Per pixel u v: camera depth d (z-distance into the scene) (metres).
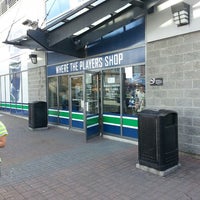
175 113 4.75
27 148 6.84
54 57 10.31
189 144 5.66
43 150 6.59
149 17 6.34
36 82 11.71
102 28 7.25
